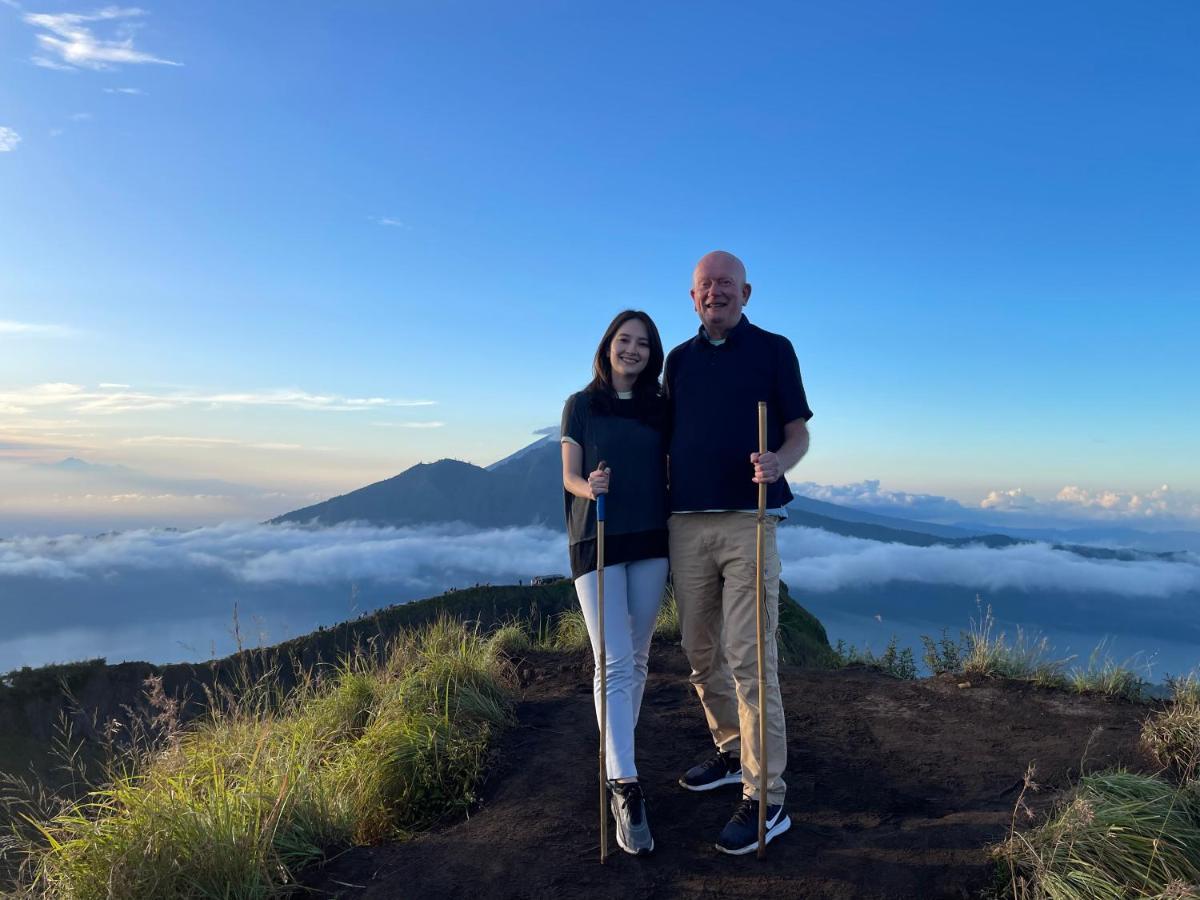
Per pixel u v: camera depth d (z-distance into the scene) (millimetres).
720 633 3650
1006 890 2914
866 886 2949
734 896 2926
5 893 3090
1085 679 5711
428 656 5914
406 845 3475
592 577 3434
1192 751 3889
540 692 5848
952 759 4355
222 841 3137
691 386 3455
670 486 3465
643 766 4219
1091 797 3330
